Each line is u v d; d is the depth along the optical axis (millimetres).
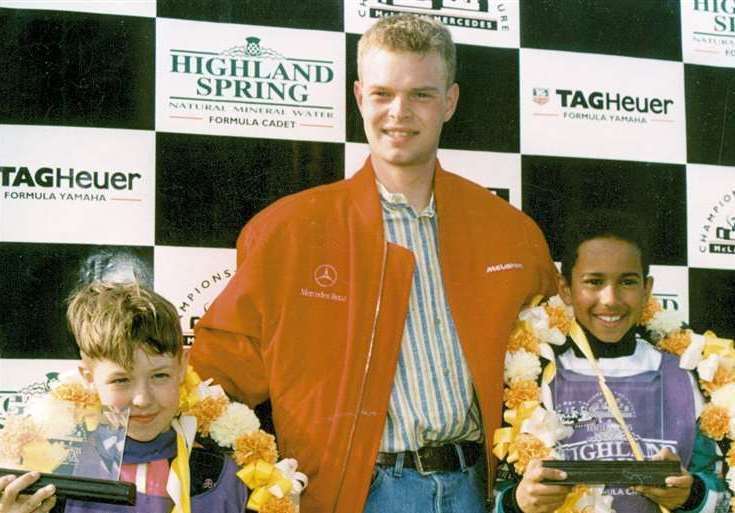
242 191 2891
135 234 2814
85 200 2791
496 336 2578
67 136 2789
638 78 3188
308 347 2516
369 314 2537
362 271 2570
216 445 2393
